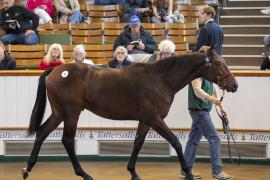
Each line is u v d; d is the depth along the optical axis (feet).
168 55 32.45
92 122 36.27
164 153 36.32
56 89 29.66
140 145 30.12
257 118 35.14
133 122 36.17
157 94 29.12
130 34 43.16
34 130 30.53
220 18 56.08
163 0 53.06
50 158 36.45
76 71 29.66
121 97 29.30
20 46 45.24
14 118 36.17
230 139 35.58
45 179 31.81
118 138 36.35
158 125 29.12
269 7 55.88
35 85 35.94
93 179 31.73
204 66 29.17
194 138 31.58
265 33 54.29
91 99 29.55
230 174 32.96
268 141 35.27
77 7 51.67
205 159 36.01
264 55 48.83
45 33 49.06
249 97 35.12
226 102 35.29
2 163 36.22
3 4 52.49
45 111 33.71
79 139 36.42
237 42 53.62
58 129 36.27
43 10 50.52
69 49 45.78
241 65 51.42
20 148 36.50
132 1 51.88
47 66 38.29
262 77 34.91
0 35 48.88
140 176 32.50
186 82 29.58
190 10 55.06
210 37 34.83
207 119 30.73
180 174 31.96
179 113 35.53
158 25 49.93
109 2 53.52
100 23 49.70
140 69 29.50
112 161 36.47
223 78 29.01
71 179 31.86
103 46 46.39
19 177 32.24
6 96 36.04
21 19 46.55
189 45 49.44
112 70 29.76
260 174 33.01
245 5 57.67
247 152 35.55
